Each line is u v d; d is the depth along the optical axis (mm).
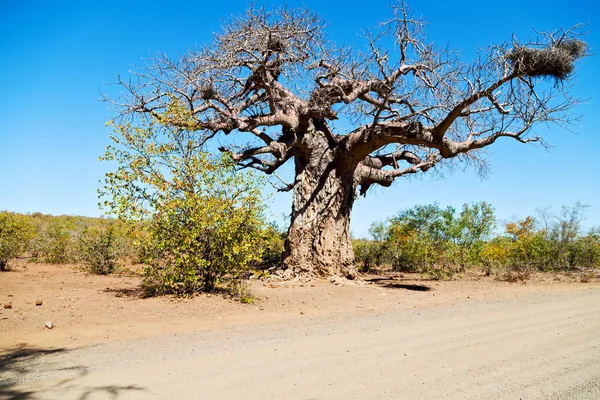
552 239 22625
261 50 12266
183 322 7203
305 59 12469
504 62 11234
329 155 14258
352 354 5184
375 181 15500
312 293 11367
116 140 9148
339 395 3848
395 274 18734
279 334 6328
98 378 4176
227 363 4734
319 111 12961
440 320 7691
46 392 3781
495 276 18016
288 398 3756
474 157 15547
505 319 7781
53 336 5988
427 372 4531
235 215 9445
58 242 17750
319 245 13883
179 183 9320
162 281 9336
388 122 13070
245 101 13734
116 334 6211
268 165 15930
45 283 11344
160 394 3781
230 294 9938
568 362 4961
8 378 4148
